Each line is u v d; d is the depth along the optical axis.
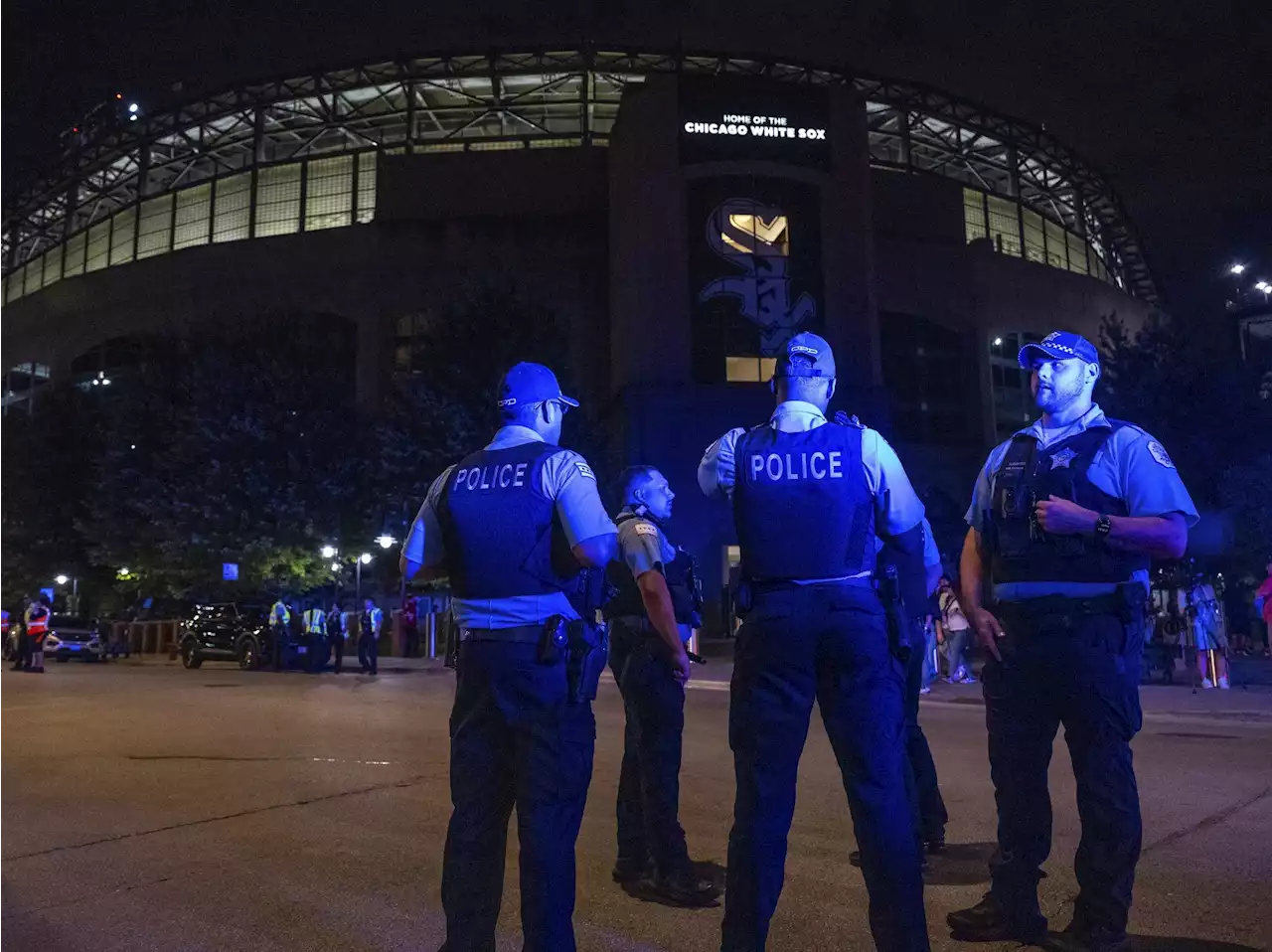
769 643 3.10
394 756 8.55
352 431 34.72
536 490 3.02
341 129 55.62
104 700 14.84
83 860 4.98
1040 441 3.69
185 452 33.81
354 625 32.75
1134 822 3.35
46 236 67.38
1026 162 61.00
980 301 48.66
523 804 2.90
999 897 3.64
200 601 36.44
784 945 3.66
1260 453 24.17
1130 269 70.81
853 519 3.12
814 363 3.32
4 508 42.22
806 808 6.17
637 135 39.88
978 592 3.77
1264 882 4.33
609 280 43.72
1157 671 16.41
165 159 60.97
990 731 3.68
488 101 53.25
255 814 6.10
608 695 15.78
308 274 48.78
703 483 3.47
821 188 40.44
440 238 47.62
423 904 4.20
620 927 3.91
